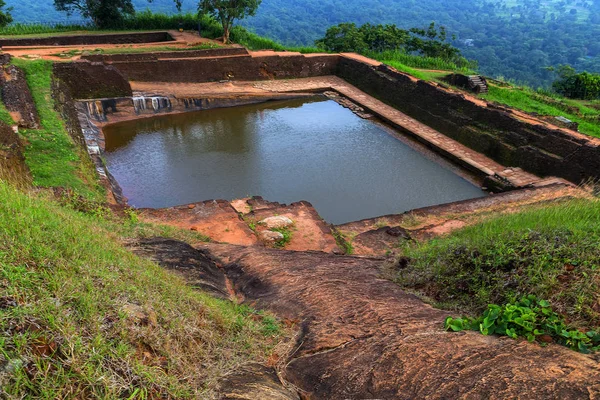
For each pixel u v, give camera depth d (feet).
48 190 29.53
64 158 41.06
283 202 50.19
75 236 13.55
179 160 60.34
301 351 12.51
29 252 10.52
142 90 78.13
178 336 10.71
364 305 14.84
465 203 43.21
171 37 101.40
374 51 114.42
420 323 13.03
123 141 66.49
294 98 87.25
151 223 29.09
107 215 28.09
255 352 12.10
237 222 32.91
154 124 73.67
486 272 15.39
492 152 61.31
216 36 104.99
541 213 24.58
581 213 23.52
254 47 106.22
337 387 10.55
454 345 11.02
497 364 9.84
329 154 64.08
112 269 12.38
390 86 81.87
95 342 8.59
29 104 50.52
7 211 12.87
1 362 7.29
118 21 107.76
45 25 105.29
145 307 10.79
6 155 32.58
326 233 33.32
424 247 22.53
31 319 8.28
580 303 11.81
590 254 13.67
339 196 52.39
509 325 11.74
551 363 9.57
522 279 13.80
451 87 76.89
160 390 8.48
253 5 95.71
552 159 53.52
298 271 19.45
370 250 32.63
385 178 57.41
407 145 68.23
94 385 7.79
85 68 71.05
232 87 86.07
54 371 7.61
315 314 14.79
